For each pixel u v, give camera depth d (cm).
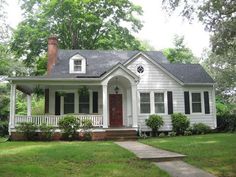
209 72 4075
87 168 1010
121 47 3916
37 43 3759
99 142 1864
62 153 1266
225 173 927
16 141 1981
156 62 2458
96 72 2452
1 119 3616
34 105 4034
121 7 3881
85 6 3812
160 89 2459
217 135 2094
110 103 2417
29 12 3869
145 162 1114
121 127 2195
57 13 3662
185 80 2538
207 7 1841
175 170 983
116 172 952
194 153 1245
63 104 2352
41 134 2047
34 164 1052
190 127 2428
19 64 3959
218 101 4131
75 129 2059
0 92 3903
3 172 920
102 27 3922
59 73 2434
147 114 2412
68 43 3912
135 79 2184
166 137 2180
